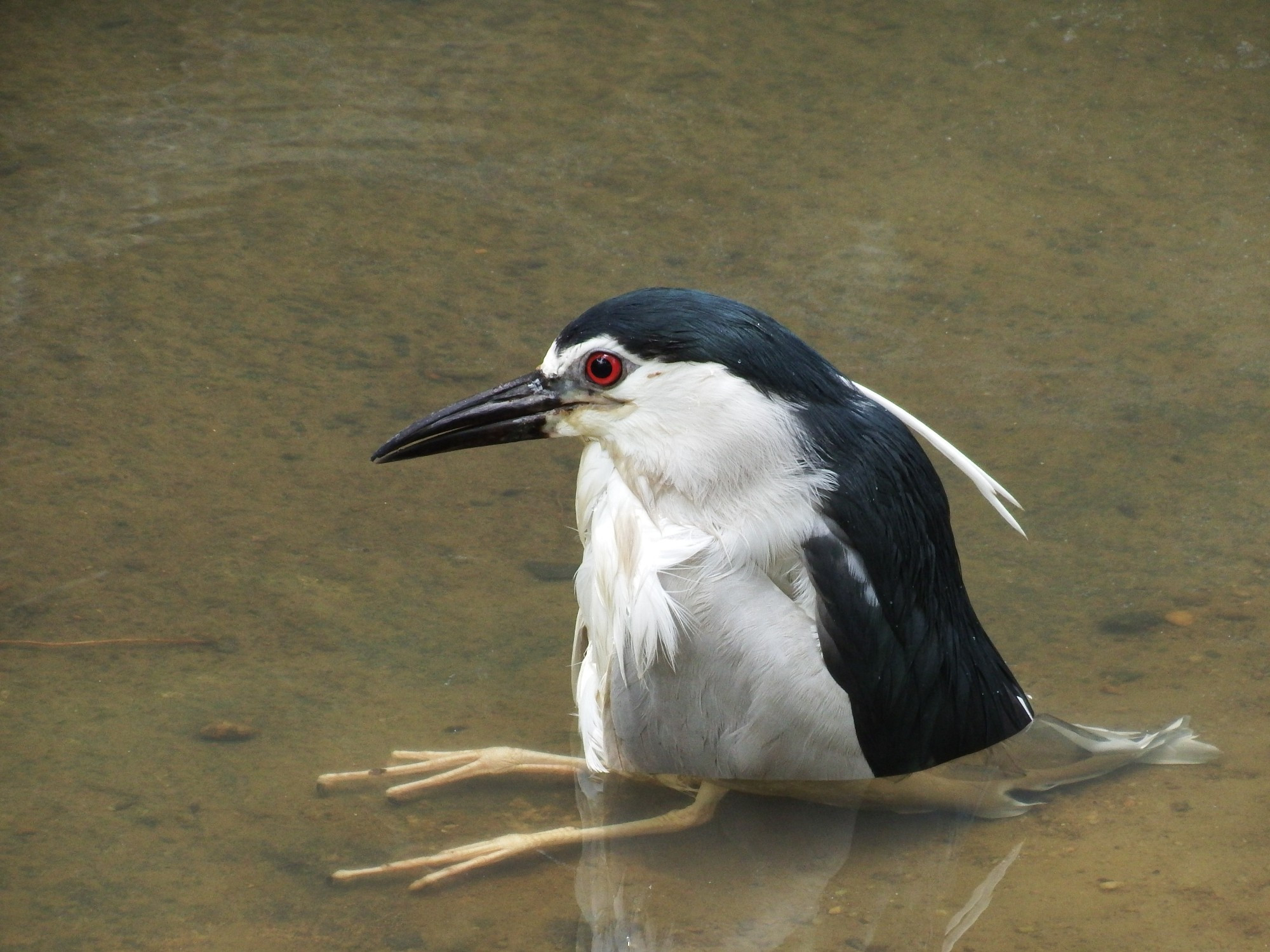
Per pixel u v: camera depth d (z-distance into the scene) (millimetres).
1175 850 7688
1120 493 10906
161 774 8344
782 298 13477
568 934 7238
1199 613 9641
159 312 13195
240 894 7484
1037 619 9680
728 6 20109
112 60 18266
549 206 15164
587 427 8258
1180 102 17453
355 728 8781
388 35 19125
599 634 8289
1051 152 16344
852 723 8016
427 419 8531
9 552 10227
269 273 13867
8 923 7199
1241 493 10828
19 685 9031
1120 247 14430
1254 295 13547
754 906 7473
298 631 9633
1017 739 8633
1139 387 12188
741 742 8102
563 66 18328
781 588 7973
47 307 13219
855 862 7844
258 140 16438
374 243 14406
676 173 15836
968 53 18734
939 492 8312
